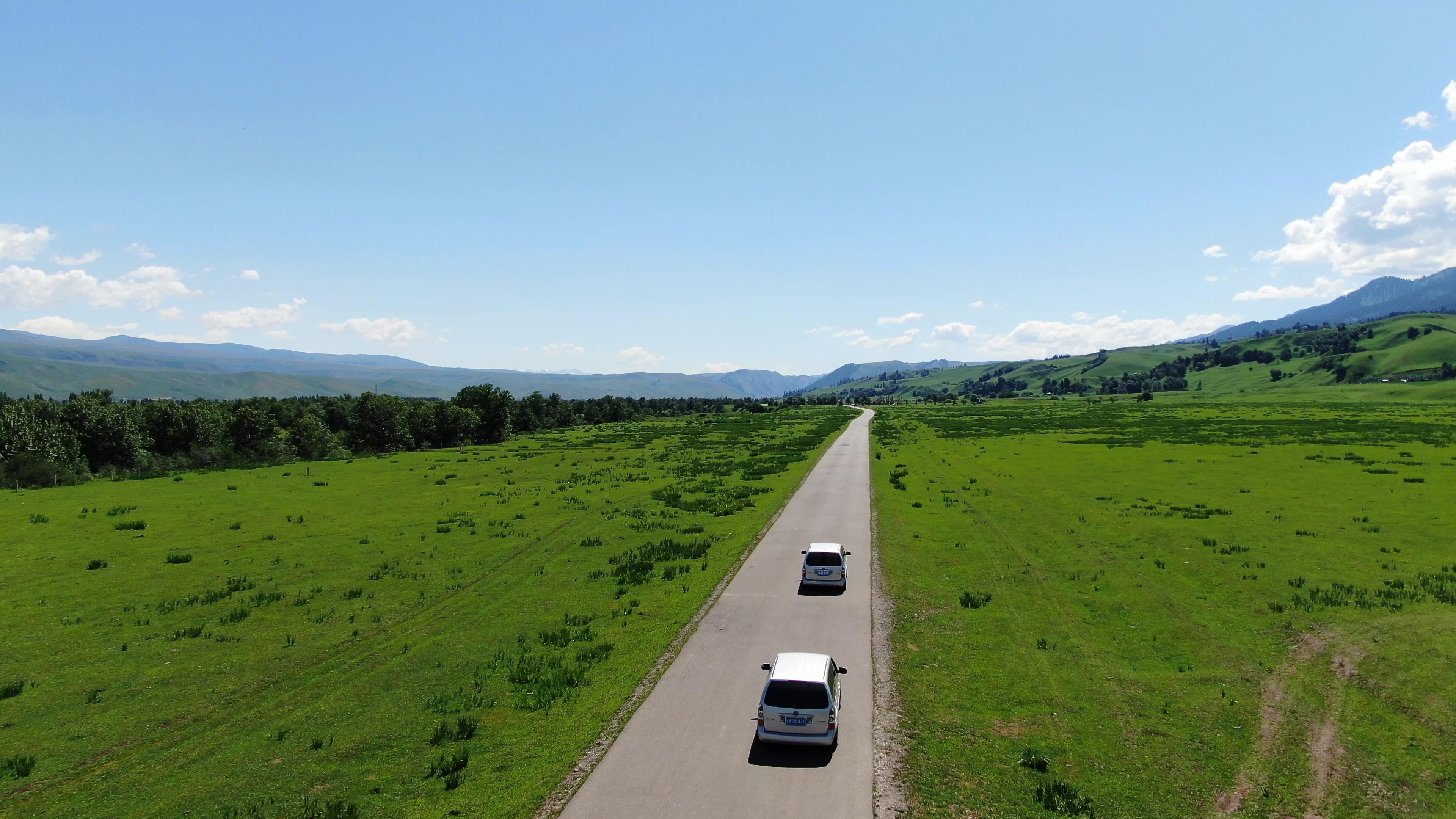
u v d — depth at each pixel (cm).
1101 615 2723
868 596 2997
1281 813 1538
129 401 9850
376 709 2064
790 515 4819
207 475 7881
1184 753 1762
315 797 1611
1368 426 11331
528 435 15800
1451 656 2242
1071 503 5062
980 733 1852
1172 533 4028
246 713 2055
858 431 13738
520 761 1748
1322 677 2159
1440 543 3681
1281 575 3175
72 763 1794
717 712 1969
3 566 3756
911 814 1505
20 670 2389
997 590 3053
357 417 12012
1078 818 1498
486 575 3525
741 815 1498
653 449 10912
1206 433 10862
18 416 7750
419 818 1525
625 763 1712
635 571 3422
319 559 3881
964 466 7438
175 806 1597
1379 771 1678
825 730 1714
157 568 3719
